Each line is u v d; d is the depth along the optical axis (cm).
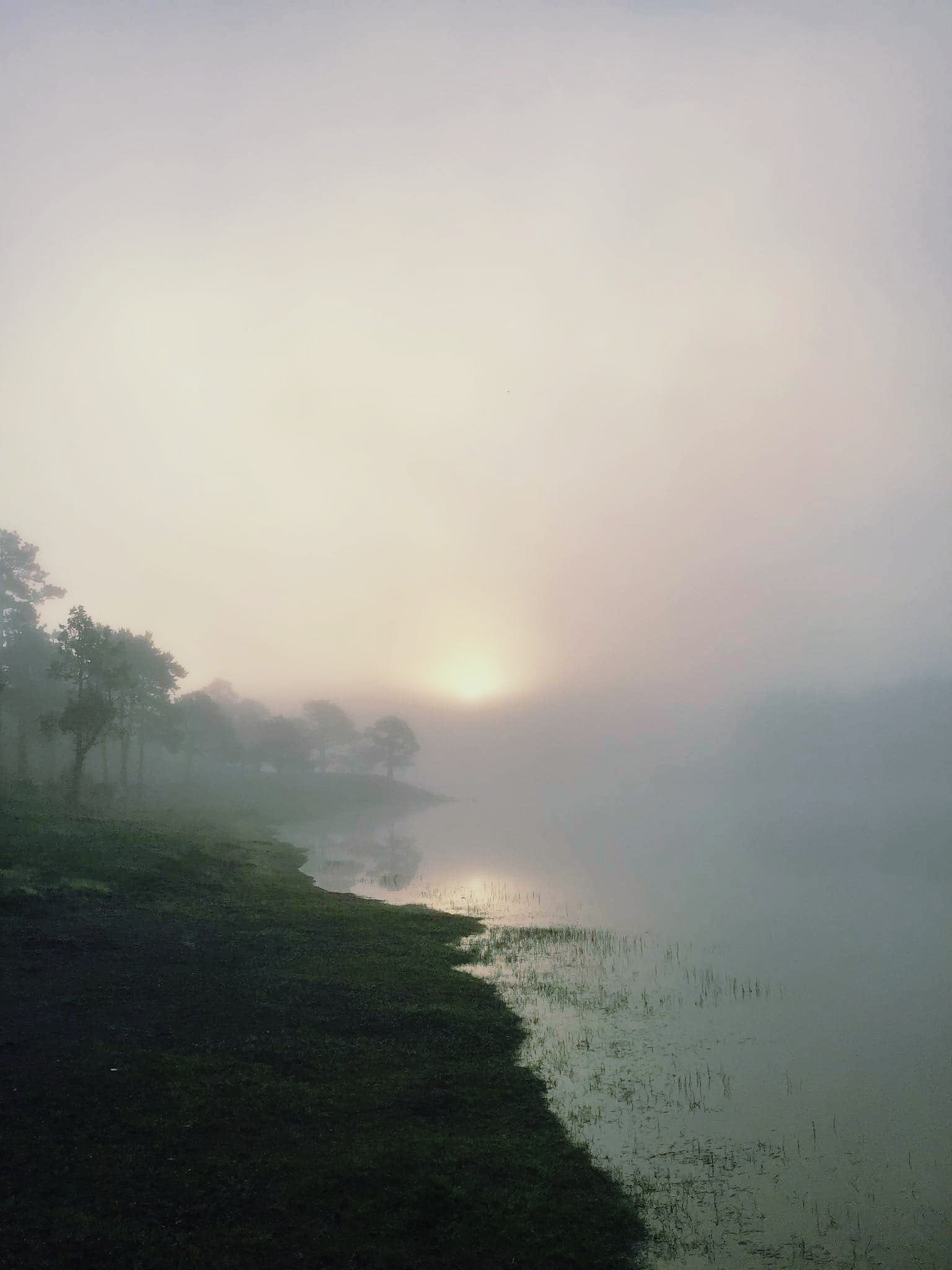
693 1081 1675
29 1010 1661
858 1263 1086
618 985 2391
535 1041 1873
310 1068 1538
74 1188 1048
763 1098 1606
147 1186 1071
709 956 2777
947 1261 1091
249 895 3297
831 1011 2164
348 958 2414
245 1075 1462
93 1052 1481
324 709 15088
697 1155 1370
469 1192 1161
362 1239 1016
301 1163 1179
